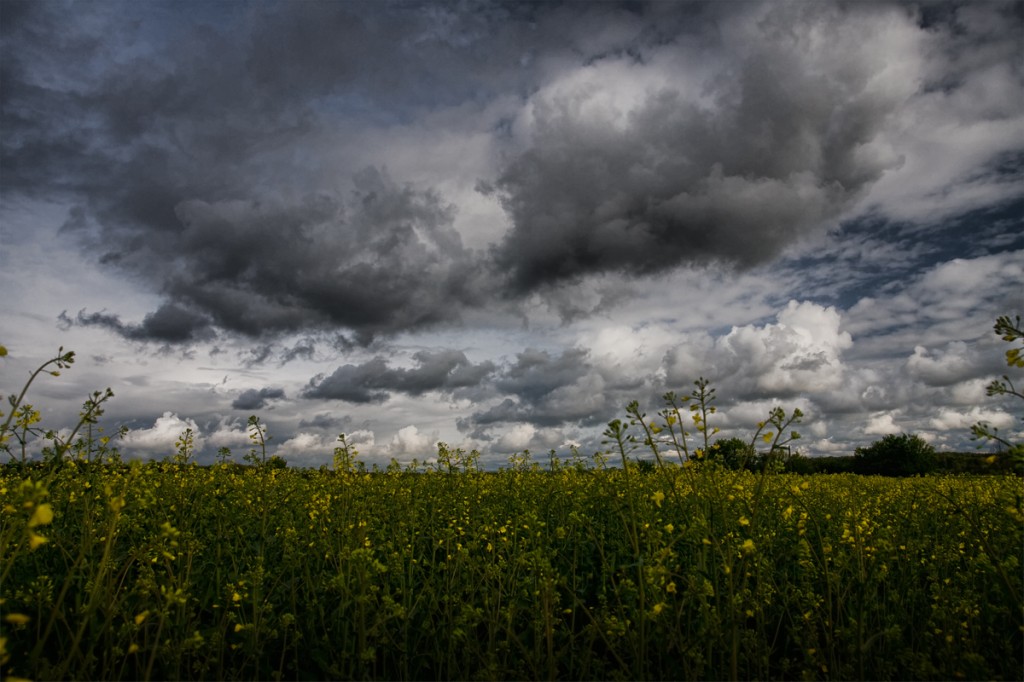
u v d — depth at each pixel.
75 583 5.05
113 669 4.32
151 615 4.52
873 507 8.16
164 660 4.47
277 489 7.70
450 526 6.49
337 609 5.13
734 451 7.32
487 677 4.36
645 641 4.50
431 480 9.21
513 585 5.36
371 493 7.98
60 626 4.67
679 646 4.59
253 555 6.16
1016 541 5.61
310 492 7.89
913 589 5.64
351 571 5.14
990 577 5.40
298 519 7.12
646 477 8.61
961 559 6.58
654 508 6.78
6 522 5.09
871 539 6.07
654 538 4.69
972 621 4.87
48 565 5.64
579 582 5.89
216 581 5.38
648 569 4.24
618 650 4.95
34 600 4.36
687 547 6.09
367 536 6.18
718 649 4.91
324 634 5.05
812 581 5.82
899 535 6.36
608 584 5.82
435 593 5.36
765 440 4.88
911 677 4.59
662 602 4.39
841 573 5.60
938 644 4.84
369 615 4.96
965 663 4.40
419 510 7.70
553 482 8.45
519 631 5.35
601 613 4.97
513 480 9.59
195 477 8.34
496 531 6.32
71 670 4.27
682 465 4.87
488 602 4.96
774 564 6.05
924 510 8.27
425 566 6.27
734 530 5.58
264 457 6.75
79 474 7.08
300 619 5.20
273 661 4.98
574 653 4.83
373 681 4.54
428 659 5.05
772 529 6.78
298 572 6.00
